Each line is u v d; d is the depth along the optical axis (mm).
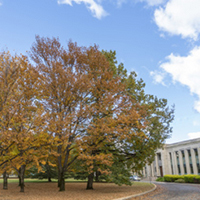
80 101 17000
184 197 14508
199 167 53500
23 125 13281
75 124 16188
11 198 14133
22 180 18547
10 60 13664
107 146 19609
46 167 33250
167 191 19188
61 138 14023
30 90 14602
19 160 13641
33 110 14164
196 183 32719
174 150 63031
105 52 22500
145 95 21844
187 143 58062
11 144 12172
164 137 21266
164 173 64688
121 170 18891
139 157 20000
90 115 15969
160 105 21500
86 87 16078
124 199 13875
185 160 58281
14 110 11969
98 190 19703
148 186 24672
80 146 15883
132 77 21953
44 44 17266
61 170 18172
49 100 15898
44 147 14172
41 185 26406
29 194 16516
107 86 16812
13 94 13484
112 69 21031
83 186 24719
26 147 12898
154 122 20203
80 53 17953
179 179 37688
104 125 15078
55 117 15055
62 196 15102
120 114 16969
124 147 19969
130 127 16094
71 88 16250
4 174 21844
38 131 13180
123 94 18656
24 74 14719
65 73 15828
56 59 17547
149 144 19625
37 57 17375
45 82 16219
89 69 18141
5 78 12258
